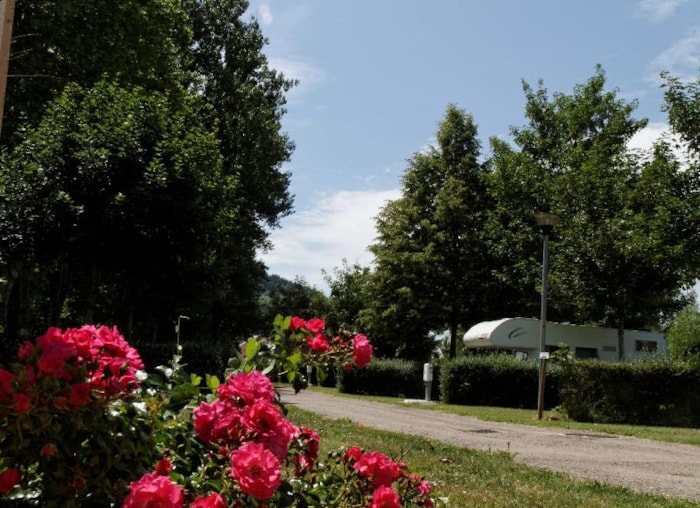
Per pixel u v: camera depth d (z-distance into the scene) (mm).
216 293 21250
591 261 29844
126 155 17531
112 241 17656
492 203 41781
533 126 41562
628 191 30484
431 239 39875
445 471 8141
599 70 40656
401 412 19625
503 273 38000
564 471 9516
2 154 17578
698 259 24641
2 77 3418
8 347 15594
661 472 10016
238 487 2240
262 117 35812
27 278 22141
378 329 40844
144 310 22188
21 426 1974
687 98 25094
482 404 25609
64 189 17016
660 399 21125
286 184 39562
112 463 2121
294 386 3311
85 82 21359
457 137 42969
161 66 24484
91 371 2199
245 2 37906
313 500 2820
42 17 19859
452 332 40562
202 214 18625
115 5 21891
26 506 2113
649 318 38344
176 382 2867
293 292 58156
